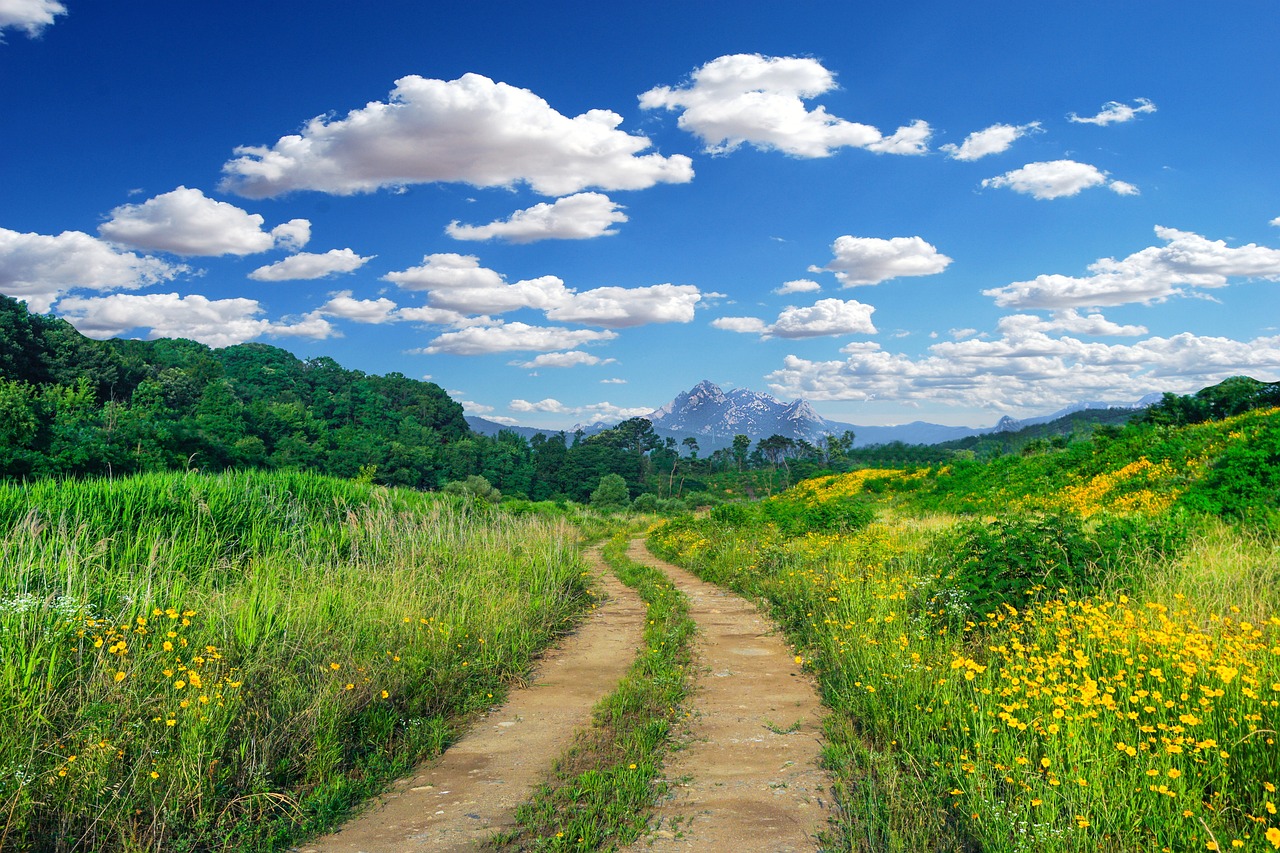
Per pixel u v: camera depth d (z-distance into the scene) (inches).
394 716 228.8
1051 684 198.8
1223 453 631.2
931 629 298.8
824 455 5002.5
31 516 334.3
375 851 153.6
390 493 659.4
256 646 244.5
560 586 482.9
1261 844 129.6
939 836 145.6
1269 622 225.8
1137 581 306.7
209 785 164.1
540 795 179.5
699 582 648.4
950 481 1081.4
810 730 229.8
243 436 3169.3
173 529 415.2
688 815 167.0
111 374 3181.6
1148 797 143.8
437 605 345.1
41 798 151.2
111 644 209.3
